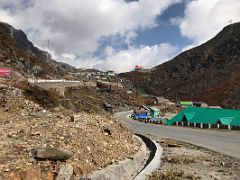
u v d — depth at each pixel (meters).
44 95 28.30
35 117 15.55
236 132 38.00
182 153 20.48
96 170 10.45
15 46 97.88
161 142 26.14
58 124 13.60
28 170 8.29
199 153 20.86
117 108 103.81
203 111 50.88
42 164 8.91
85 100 79.38
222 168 15.88
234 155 20.31
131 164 13.26
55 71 120.12
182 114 54.22
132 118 76.44
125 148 15.34
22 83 31.05
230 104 151.88
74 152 10.82
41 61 116.62
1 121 13.59
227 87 182.62
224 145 25.61
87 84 128.75
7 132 11.37
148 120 65.06
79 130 13.34
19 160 8.73
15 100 18.73
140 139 24.03
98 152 12.23
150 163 15.45
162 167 15.50
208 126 45.66
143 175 12.86
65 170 9.00
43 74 92.75
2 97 18.23
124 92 159.62
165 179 12.81
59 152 9.41
